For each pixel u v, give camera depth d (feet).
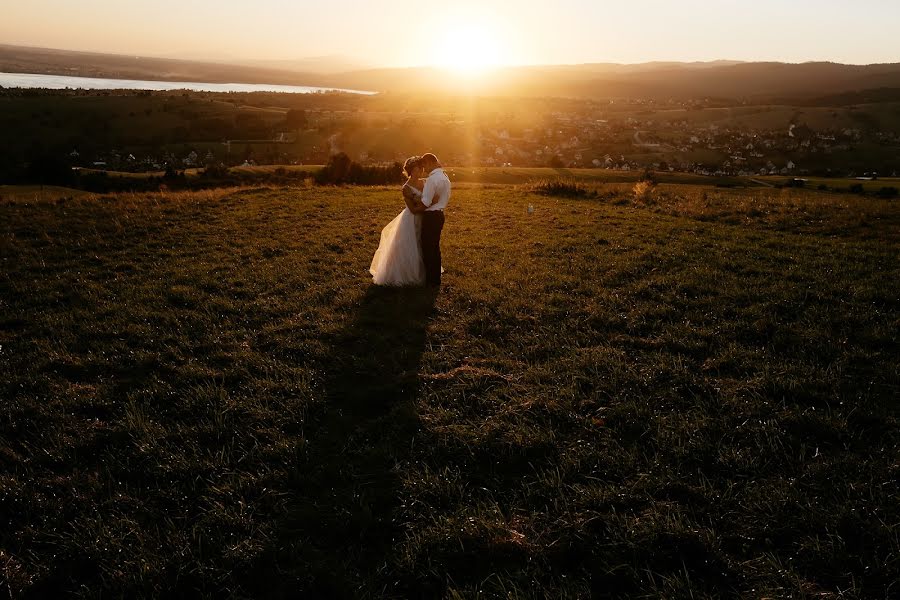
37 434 15.21
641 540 10.66
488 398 16.67
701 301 25.40
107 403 16.71
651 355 19.54
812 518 11.07
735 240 41.11
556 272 31.71
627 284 28.91
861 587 9.50
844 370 17.88
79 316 24.39
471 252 37.73
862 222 49.19
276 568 10.44
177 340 21.66
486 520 11.38
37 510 12.26
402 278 28.91
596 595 9.75
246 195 69.82
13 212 51.98
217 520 11.74
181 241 41.50
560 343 20.97
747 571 10.07
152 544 11.12
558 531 11.19
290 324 23.17
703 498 11.96
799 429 14.51
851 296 25.67
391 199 67.15
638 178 250.98
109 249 38.63
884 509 11.18
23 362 19.66
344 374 18.74
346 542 11.19
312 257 36.14
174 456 13.91
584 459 13.48
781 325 21.84
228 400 16.70
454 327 22.95
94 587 10.20
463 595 9.67
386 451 14.07
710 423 14.79
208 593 9.97
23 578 10.36
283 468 13.51
